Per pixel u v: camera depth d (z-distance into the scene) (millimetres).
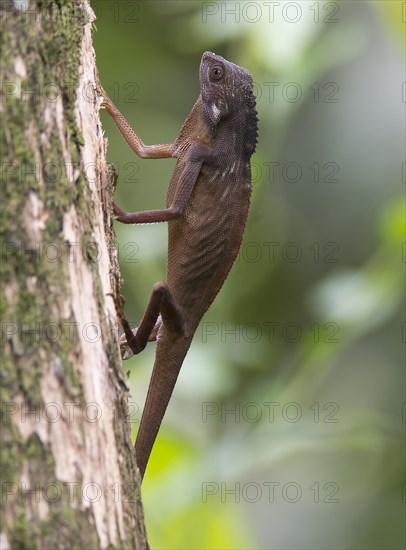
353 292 10695
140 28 13102
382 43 13883
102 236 5984
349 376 14531
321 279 13836
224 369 10844
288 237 13953
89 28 6359
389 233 10484
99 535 5164
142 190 12797
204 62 9086
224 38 11148
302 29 10508
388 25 10945
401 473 13500
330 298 10781
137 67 13453
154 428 8383
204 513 10508
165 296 8016
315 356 10914
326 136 14203
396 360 14398
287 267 13758
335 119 14219
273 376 12250
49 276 5227
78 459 5160
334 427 11133
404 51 10984
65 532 4969
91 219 5719
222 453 10539
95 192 5969
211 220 8719
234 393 12055
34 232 5211
